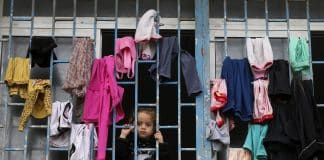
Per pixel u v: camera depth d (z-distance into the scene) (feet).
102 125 9.84
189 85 10.27
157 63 10.37
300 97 10.09
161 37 10.47
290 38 10.59
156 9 11.39
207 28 10.65
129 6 11.55
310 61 10.48
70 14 11.48
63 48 11.28
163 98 13.60
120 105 10.21
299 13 11.53
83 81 10.00
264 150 9.98
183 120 13.53
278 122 10.09
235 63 10.49
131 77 10.29
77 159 9.81
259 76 10.36
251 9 11.50
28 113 10.09
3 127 10.40
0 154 10.48
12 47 11.21
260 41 10.51
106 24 11.39
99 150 9.68
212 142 10.07
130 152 10.18
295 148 9.97
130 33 11.58
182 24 11.39
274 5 11.57
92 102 10.06
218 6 11.48
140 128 10.27
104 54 12.12
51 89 10.51
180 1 11.48
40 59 10.43
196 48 10.55
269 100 10.19
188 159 13.20
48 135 10.14
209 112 10.19
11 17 10.85
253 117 10.14
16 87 10.34
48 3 11.53
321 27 11.44
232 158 10.05
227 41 11.30
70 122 10.13
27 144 10.59
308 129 9.80
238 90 10.23
